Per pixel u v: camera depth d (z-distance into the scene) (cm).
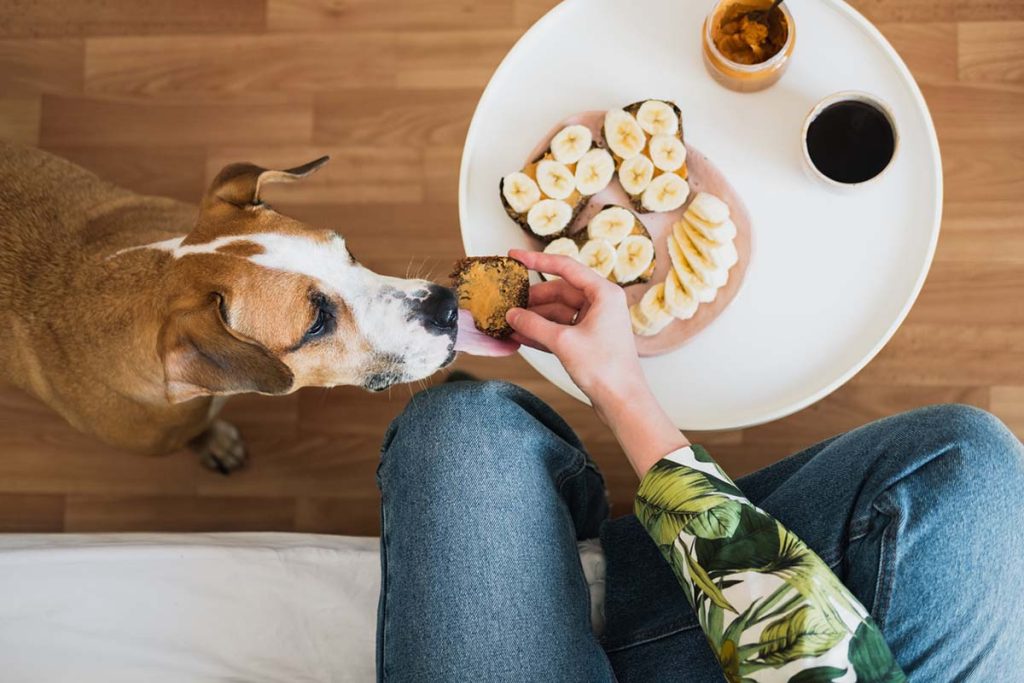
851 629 86
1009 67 171
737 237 126
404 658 106
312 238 124
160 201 154
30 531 183
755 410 126
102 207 146
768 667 86
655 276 129
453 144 182
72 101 192
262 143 187
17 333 139
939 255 171
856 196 127
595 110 131
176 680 129
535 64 133
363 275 126
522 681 104
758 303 128
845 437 108
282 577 136
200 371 118
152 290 126
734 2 124
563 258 110
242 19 189
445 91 183
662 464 99
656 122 126
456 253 181
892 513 95
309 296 122
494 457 112
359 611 133
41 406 185
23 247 139
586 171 127
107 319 130
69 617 133
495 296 123
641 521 101
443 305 125
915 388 169
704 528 93
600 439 174
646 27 132
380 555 127
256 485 181
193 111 189
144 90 191
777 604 87
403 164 183
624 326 107
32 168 146
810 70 129
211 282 120
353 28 186
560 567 110
